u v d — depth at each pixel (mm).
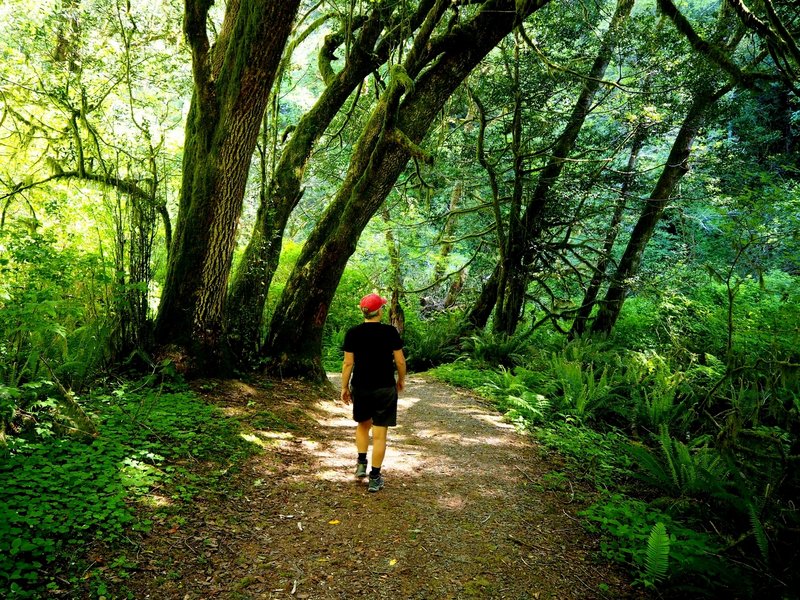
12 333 4312
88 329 5281
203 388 5949
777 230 8875
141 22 7988
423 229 19141
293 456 4953
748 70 10164
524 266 13461
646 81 11062
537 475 5395
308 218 18750
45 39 7617
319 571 3230
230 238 6109
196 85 5660
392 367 4570
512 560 3641
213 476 4125
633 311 15531
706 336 12383
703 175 13492
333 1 9000
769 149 14719
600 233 14875
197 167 5965
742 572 3371
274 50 5531
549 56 11500
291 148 8102
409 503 4355
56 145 7562
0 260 4457
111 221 6590
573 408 8141
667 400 7781
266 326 9078
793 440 4508
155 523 3316
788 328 9414
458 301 20141
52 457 3672
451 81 7793
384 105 8016
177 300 6078
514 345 12070
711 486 4500
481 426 7078
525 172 12805
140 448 4160
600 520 4301
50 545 2791
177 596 2783
